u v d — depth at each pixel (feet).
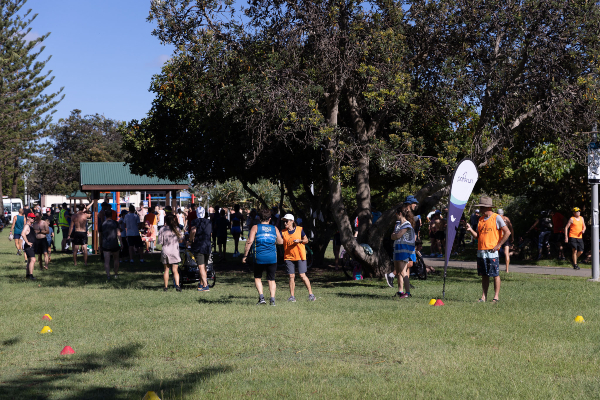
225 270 60.29
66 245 83.66
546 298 33.73
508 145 46.98
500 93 42.80
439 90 45.11
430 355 19.79
